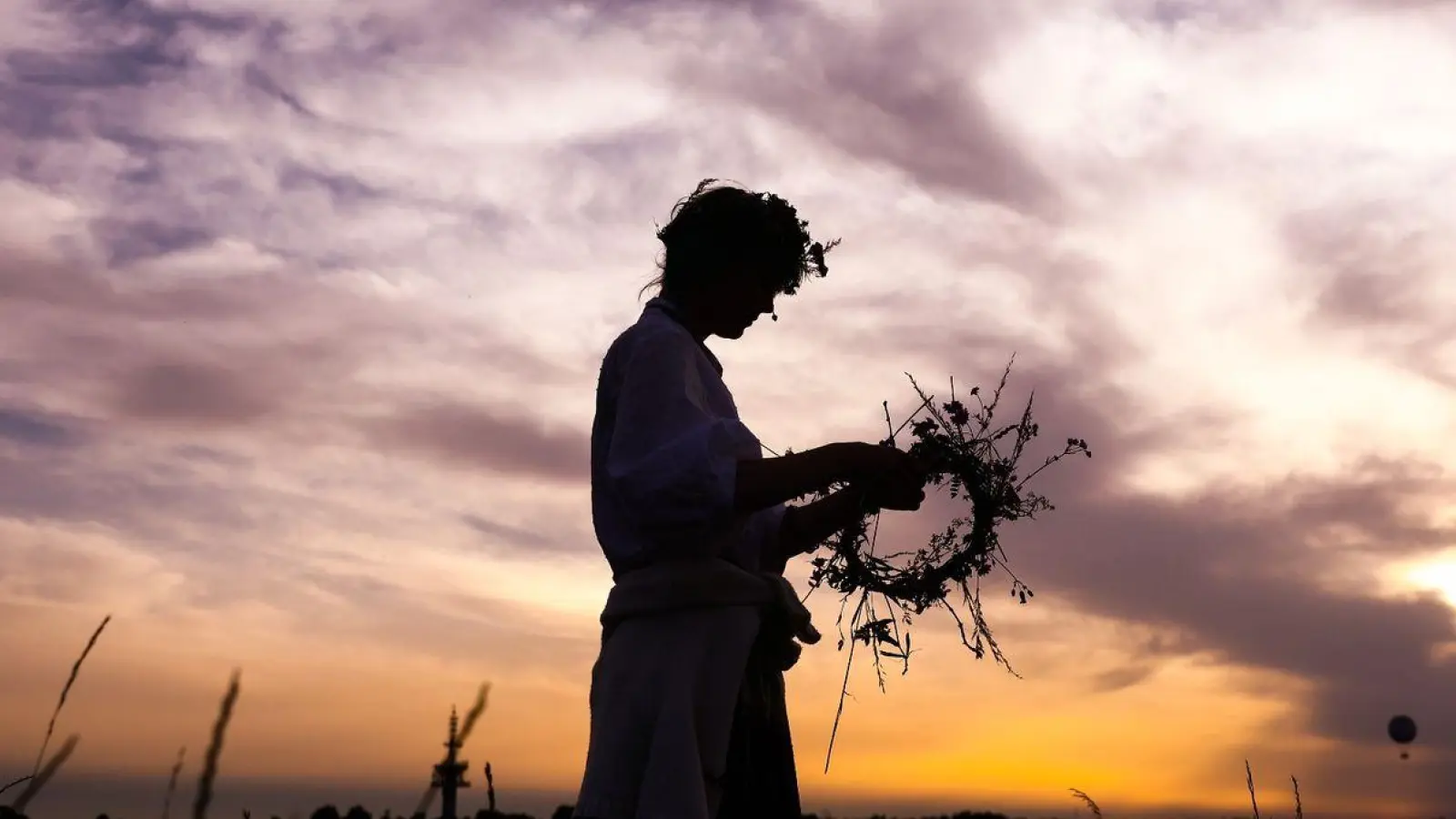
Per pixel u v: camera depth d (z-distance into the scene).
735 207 2.58
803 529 2.64
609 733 2.30
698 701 2.28
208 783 1.24
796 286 2.68
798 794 2.46
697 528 2.26
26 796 1.44
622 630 2.38
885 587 2.63
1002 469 2.63
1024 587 2.60
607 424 2.49
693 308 2.59
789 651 2.49
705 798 2.22
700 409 2.36
